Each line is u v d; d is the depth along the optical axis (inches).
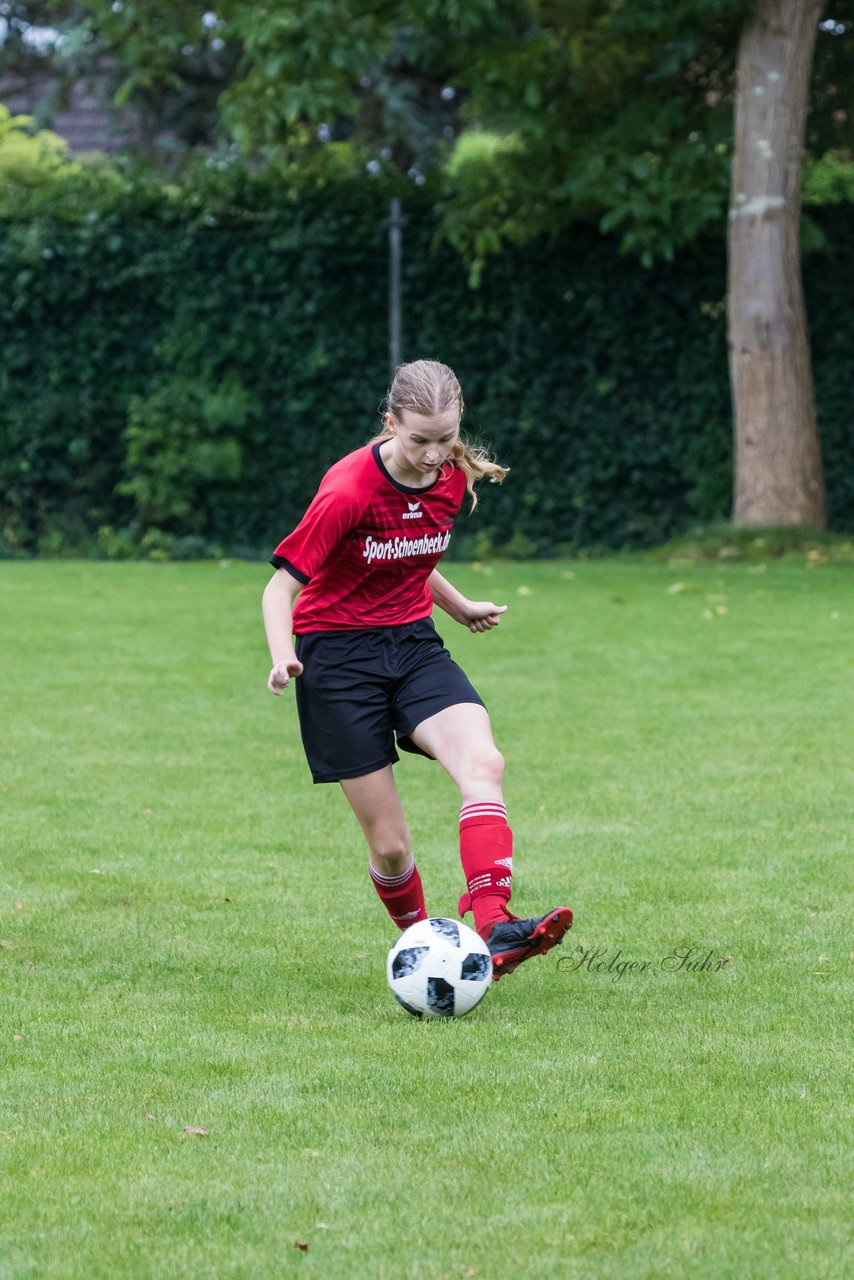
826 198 2324.1
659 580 1884.8
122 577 1989.4
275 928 630.5
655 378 2329.0
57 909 655.1
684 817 811.4
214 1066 469.1
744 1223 358.3
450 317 2354.8
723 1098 439.8
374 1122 422.3
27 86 3676.2
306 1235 354.6
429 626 584.1
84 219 2393.0
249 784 901.8
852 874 702.5
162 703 1142.3
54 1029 505.7
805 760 941.8
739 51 2073.1
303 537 547.2
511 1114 427.8
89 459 2448.3
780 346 2113.7
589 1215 362.6
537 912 646.5
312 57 2071.9
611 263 2305.6
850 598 1679.4
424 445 524.7
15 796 867.4
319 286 2369.6
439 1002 515.5
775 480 2134.6
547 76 2161.7
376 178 2359.7
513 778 901.8
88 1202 372.8
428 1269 337.1
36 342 2431.1
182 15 2372.0
